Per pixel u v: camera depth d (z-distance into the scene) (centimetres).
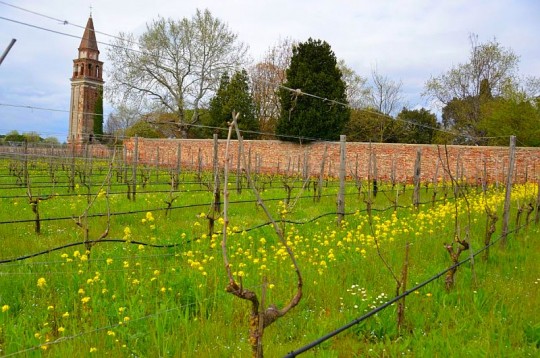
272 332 502
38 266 655
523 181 2547
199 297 561
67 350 423
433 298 614
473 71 4091
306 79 3375
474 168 2664
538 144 3266
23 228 985
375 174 1836
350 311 555
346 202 1627
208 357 439
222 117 4059
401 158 2903
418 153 1509
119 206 1348
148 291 565
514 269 782
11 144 4266
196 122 4466
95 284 585
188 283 593
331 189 2138
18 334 454
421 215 1089
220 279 634
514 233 1057
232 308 545
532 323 541
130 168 2470
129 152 4091
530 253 886
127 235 764
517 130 3275
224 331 496
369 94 5281
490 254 859
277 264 713
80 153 3638
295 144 3341
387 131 4462
